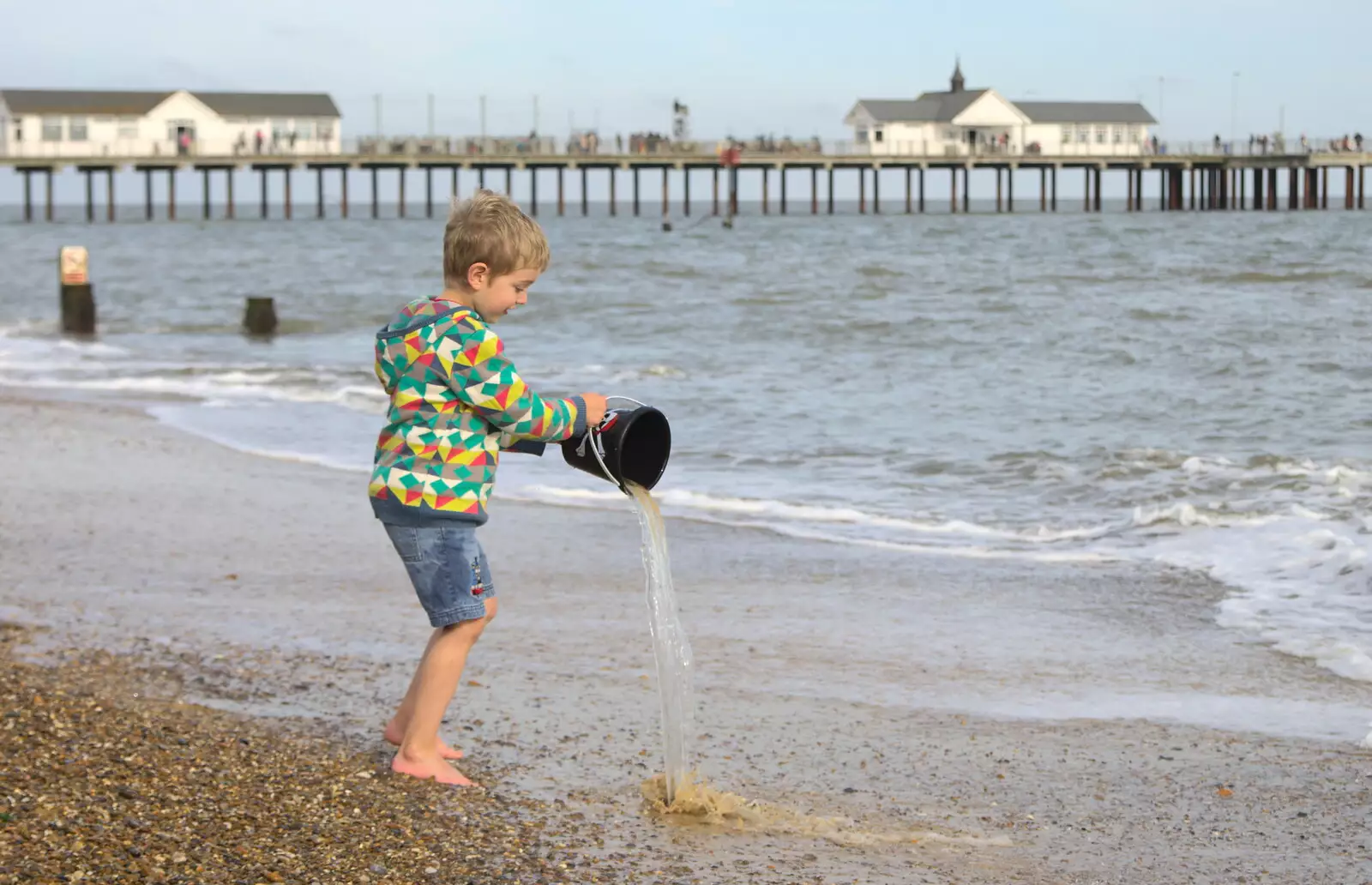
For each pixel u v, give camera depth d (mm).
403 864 3186
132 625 5703
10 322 25984
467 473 3533
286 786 3650
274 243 58750
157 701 4484
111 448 10883
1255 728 4586
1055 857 3484
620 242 55781
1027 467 10281
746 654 5531
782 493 9492
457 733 4352
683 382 16141
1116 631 5883
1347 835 3627
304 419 13062
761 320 23750
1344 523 7684
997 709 4820
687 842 3477
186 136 72688
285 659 5227
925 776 4117
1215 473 9664
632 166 73062
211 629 5680
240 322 26156
